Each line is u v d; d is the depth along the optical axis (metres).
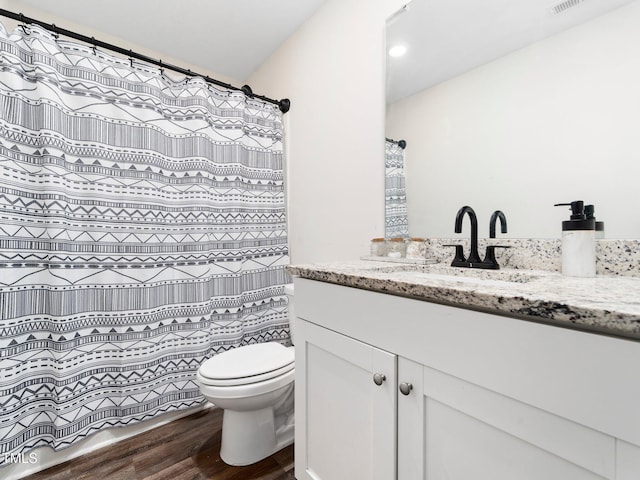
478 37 1.13
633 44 0.81
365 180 1.52
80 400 1.34
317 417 1.01
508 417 0.55
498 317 0.56
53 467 1.29
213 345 1.75
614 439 0.44
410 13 1.32
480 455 0.60
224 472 1.26
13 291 1.21
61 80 1.32
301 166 1.94
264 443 1.35
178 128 1.66
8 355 1.19
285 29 1.93
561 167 0.94
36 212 1.27
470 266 1.08
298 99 1.94
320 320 0.98
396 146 1.39
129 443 1.44
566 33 0.93
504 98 1.07
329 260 1.74
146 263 1.52
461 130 1.19
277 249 2.02
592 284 0.70
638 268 0.81
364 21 1.50
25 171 1.24
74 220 1.35
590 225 0.84
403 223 1.38
